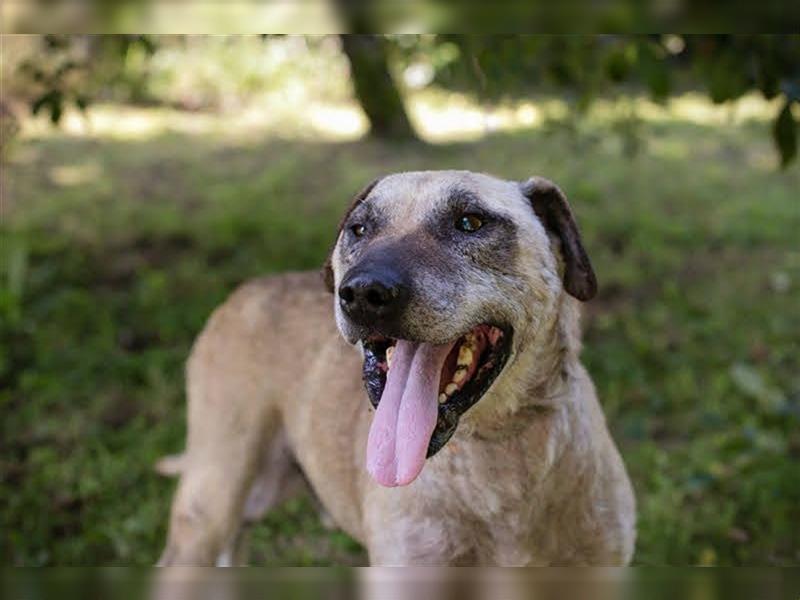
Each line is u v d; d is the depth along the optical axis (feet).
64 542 4.53
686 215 8.93
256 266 7.52
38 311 6.60
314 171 10.71
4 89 7.78
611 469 3.50
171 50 13.35
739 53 4.20
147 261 7.76
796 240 8.18
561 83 5.43
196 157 11.35
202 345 4.14
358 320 3.04
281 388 3.96
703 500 4.69
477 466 3.34
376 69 9.24
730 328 6.37
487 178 3.38
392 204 3.29
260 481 4.14
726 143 11.86
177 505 4.04
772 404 5.23
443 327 3.06
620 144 11.05
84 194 9.66
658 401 5.38
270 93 14.79
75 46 7.06
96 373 5.84
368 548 3.53
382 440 3.12
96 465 4.99
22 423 5.36
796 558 4.29
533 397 3.32
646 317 6.50
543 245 3.36
